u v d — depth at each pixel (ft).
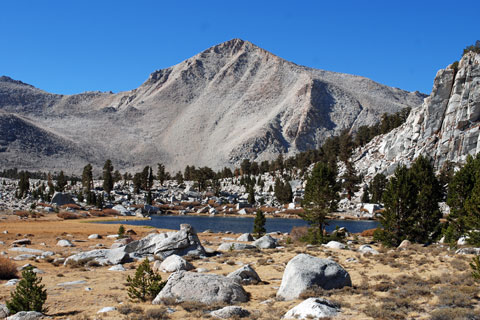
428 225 135.74
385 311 44.65
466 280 58.59
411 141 501.56
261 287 66.59
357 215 402.93
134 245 111.65
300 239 152.56
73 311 52.75
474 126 436.76
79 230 210.18
